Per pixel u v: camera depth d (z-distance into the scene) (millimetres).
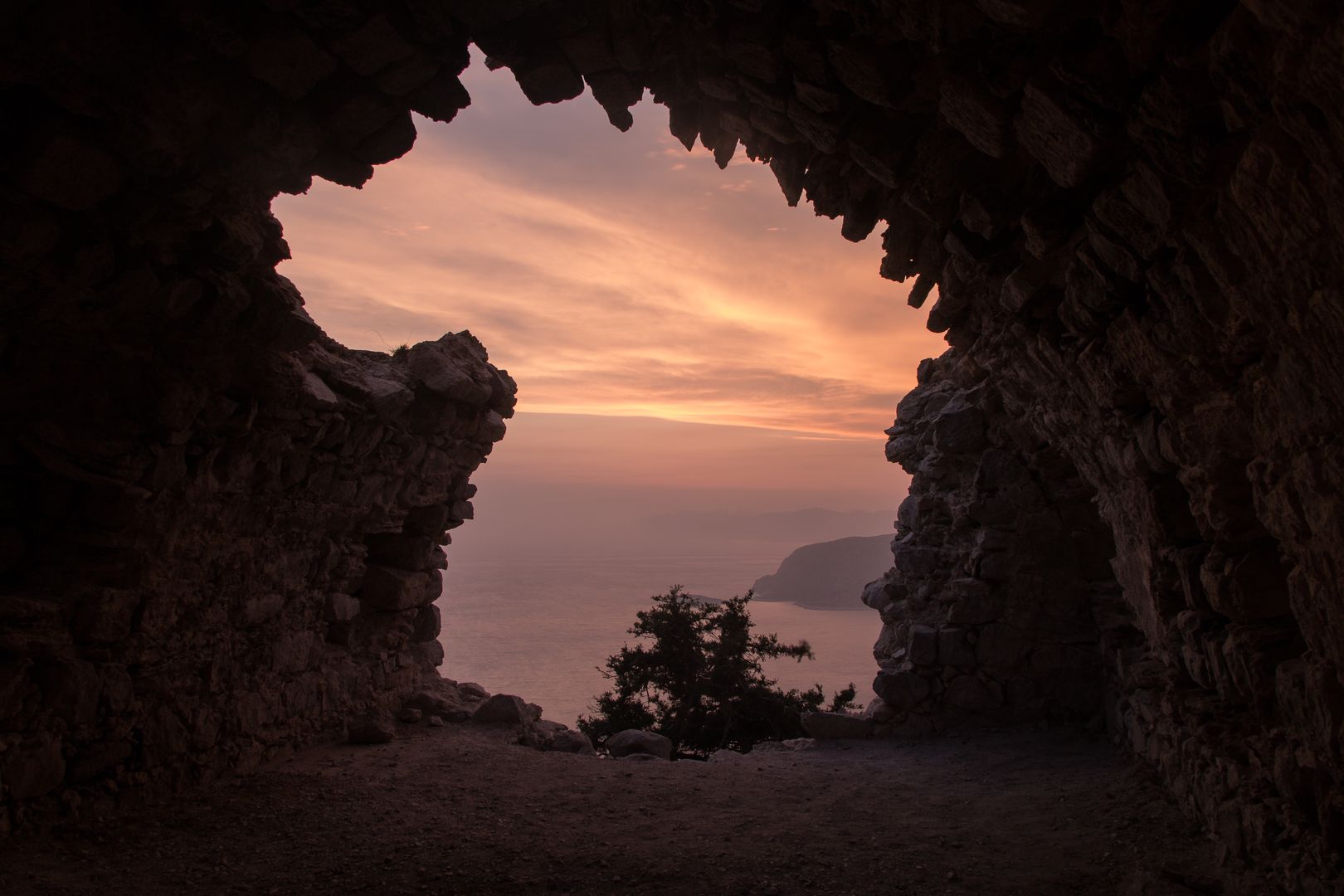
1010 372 7469
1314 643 3824
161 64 4496
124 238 5418
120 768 6430
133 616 6562
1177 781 6672
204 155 5086
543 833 6250
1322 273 3025
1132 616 9578
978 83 4152
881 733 10203
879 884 5359
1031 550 10242
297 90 4910
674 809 6965
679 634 15664
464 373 9594
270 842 5957
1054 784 7781
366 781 7480
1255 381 3922
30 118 4539
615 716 15195
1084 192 4500
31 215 4918
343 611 9242
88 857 5547
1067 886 5359
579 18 4805
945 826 6582
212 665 7348
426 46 4840
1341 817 3904
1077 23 3662
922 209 5312
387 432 8930
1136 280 4504
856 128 4930
